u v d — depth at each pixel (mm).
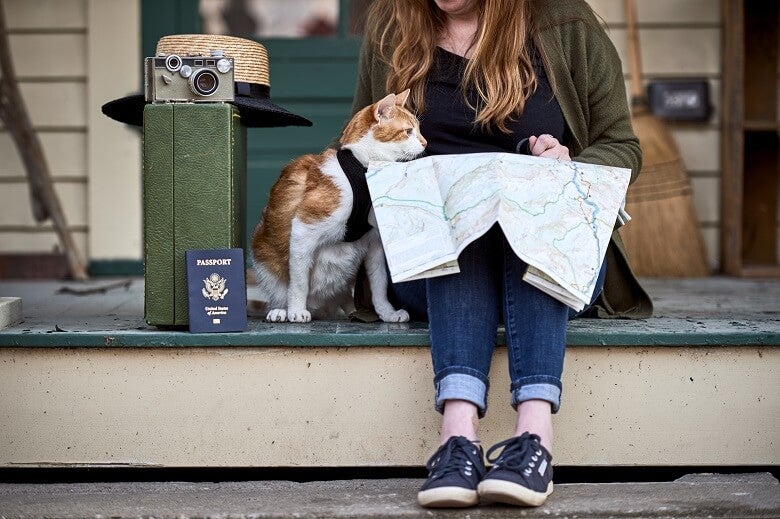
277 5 4199
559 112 2439
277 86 4215
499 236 2156
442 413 2076
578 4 2502
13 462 2281
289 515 2020
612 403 2277
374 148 2430
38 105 4184
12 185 4180
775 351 2279
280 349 2262
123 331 2283
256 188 4227
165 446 2279
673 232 4152
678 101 4230
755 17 4367
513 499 1898
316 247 2479
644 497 2111
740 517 2041
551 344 2031
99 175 4152
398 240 2068
